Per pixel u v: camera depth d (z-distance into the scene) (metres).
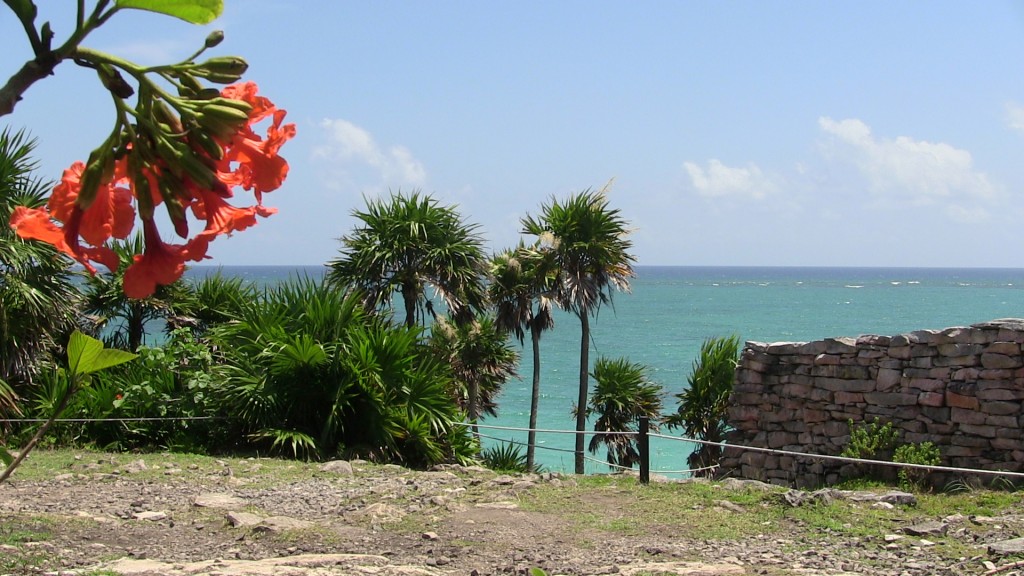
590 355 51.22
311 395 11.67
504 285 16.89
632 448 17.56
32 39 1.14
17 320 10.67
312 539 6.99
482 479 9.77
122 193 1.21
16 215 1.16
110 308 13.31
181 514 7.73
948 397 10.07
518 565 6.36
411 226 15.02
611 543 7.12
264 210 1.22
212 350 13.48
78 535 6.83
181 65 1.18
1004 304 104.25
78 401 11.55
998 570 6.05
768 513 8.15
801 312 91.62
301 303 12.58
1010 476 9.44
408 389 11.97
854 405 10.86
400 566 6.26
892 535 7.23
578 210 16.75
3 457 1.60
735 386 12.16
